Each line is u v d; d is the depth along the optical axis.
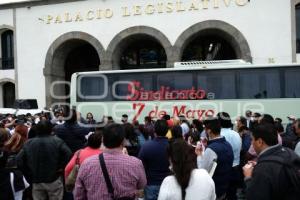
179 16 25.47
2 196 4.92
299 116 16.47
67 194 7.45
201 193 3.83
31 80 28.95
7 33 30.64
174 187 3.86
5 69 30.38
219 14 24.70
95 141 5.99
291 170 3.58
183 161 3.89
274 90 16.75
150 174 6.20
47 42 28.52
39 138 6.62
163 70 17.91
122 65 29.92
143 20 26.22
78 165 5.93
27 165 6.59
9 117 16.66
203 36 27.78
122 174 4.18
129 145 8.22
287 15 23.70
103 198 4.12
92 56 31.61
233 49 27.41
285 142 7.71
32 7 28.86
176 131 7.38
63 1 27.98
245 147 9.43
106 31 27.06
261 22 24.06
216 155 6.11
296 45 24.09
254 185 3.58
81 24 27.66
